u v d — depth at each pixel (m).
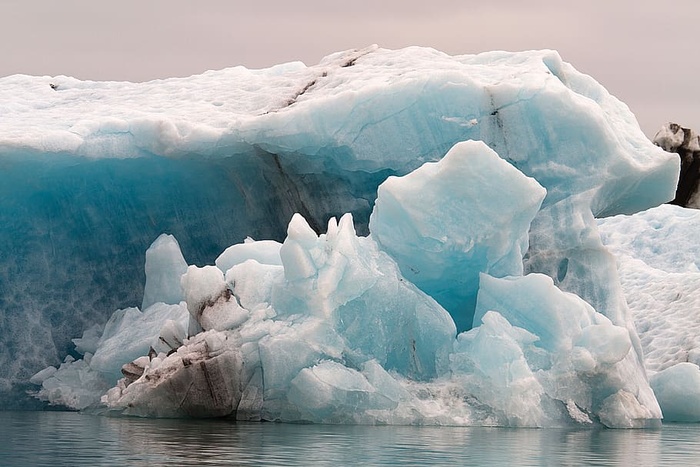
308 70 51.06
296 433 31.97
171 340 39.75
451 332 38.66
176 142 45.03
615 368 39.19
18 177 45.69
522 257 42.12
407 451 27.53
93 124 45.62
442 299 41.91
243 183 48.09
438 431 34.09
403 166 44.44
